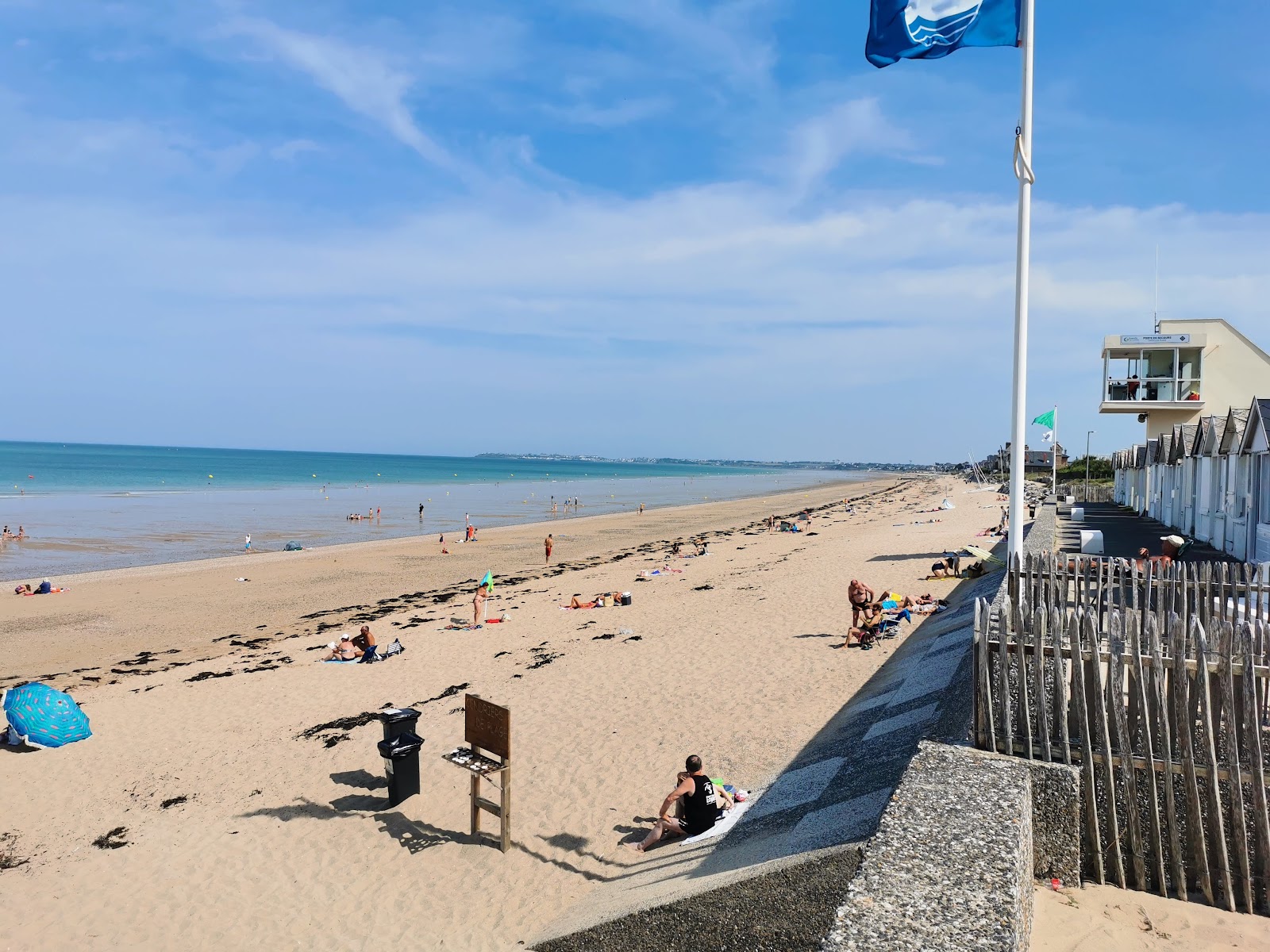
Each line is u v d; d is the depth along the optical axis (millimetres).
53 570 34500
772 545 40000
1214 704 5254
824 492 117688
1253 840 5082
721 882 5438
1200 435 22594
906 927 3578
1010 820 4602
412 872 8742
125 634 22906
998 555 24344
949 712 8008
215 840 9836
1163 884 5207
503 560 38469
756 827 7844
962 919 3615
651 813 9336
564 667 16266
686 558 36406
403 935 7535
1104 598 9883
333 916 8039
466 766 9250
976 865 4098
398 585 30953
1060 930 4766
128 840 9992
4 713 14883
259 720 14266
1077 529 27500
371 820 10047
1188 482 25328
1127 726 5375
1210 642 5207
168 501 75312
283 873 8984
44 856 9719
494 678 16094
